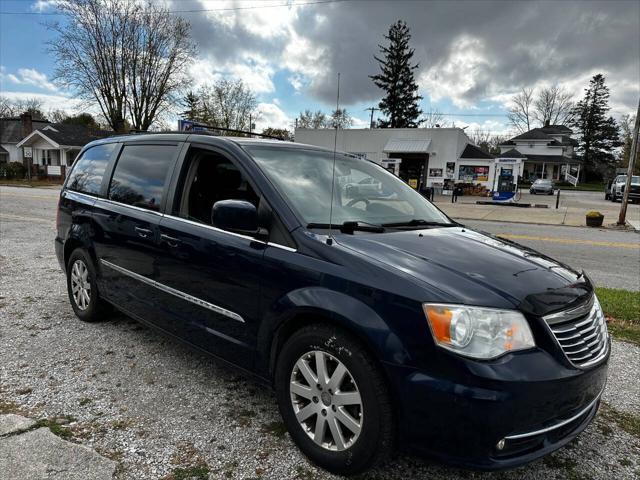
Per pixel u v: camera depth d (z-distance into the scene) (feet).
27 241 29.12
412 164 111.45
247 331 9.23
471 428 6.68
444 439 6.88
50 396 10.29
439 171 109.40
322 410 8.09
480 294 7.27
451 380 6.77
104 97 121.90
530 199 104.99
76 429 9.08
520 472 8.39
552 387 6.89
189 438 8.97
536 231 46.88
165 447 8.65
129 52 120.67
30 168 130.93
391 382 7.15
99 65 118.32
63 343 13.21
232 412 9.95
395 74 186.80
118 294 13.03
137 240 11.98
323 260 8.21
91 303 14.43
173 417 9.67
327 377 8.00
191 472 7.98
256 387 11.07
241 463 8.29
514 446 6.94
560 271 8.92
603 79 218.38
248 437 9.08
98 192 14.23
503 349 6.89
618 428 9.93
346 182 11.27
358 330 7.36
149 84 124.98
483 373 6.66
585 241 39.93
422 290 7.22
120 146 14.25
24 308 16.14
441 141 108.27
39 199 61.57
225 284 9.58
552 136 222.28
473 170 107.14
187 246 10.44
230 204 8.80
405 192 12.69
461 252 8.89
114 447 8.57
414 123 189.16
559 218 61.16
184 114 153.17
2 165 135.44
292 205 9.31
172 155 11.98
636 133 53.47
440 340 6.89
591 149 221.25
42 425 9.13
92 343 13.26
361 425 7.50
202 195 10.84
